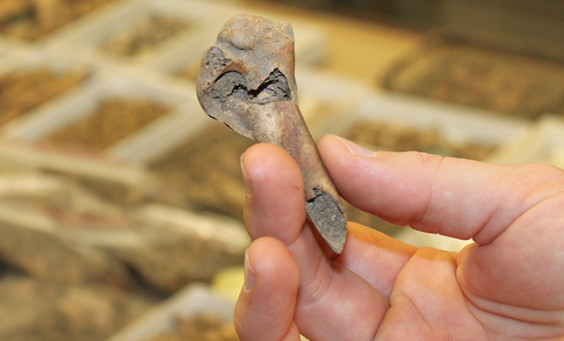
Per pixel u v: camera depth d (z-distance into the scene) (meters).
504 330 0.74
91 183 1.64
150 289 1.51
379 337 0.74
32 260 1.53
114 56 2.44
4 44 2.48
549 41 2.65
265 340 0.68
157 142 1.93
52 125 2.06
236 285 1.43
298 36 2.34
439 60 2.22
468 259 0.73
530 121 1.94
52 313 1.46
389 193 0.72
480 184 0.70
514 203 0.69
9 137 1.95
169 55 2.38
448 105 2.03
